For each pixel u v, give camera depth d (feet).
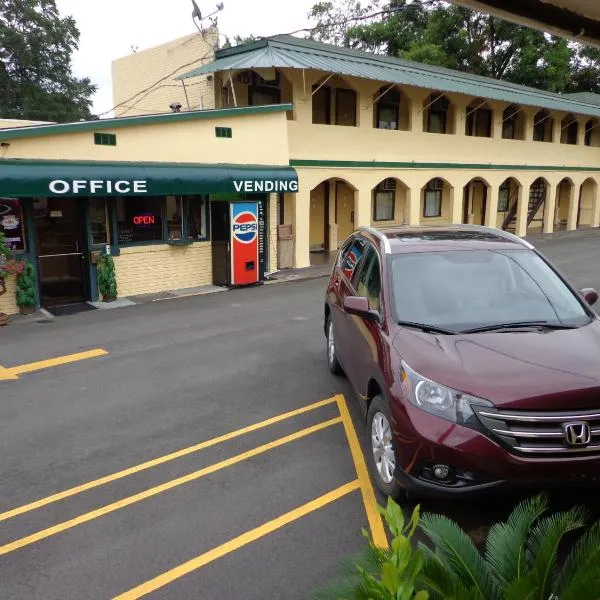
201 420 20.59
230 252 46.01
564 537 13.03
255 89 59.57
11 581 12.18
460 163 73.82
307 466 16.97
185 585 11.94
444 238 19.40
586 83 141.49
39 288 39.45
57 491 15.87
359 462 17.16
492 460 12.09
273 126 49.67
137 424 20.38
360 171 61.57
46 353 29.48
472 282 17.07
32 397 23.32
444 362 13.47
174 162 43.55
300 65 50.62
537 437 12.11
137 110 70.74
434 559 8.18
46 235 39.32
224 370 26.25
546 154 88.79
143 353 29.19
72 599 11.60
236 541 13.39
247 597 11.56
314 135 57.11
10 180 34.35
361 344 17.35
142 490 15.80
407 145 66.64
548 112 89.81
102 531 13.91
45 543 13.48
